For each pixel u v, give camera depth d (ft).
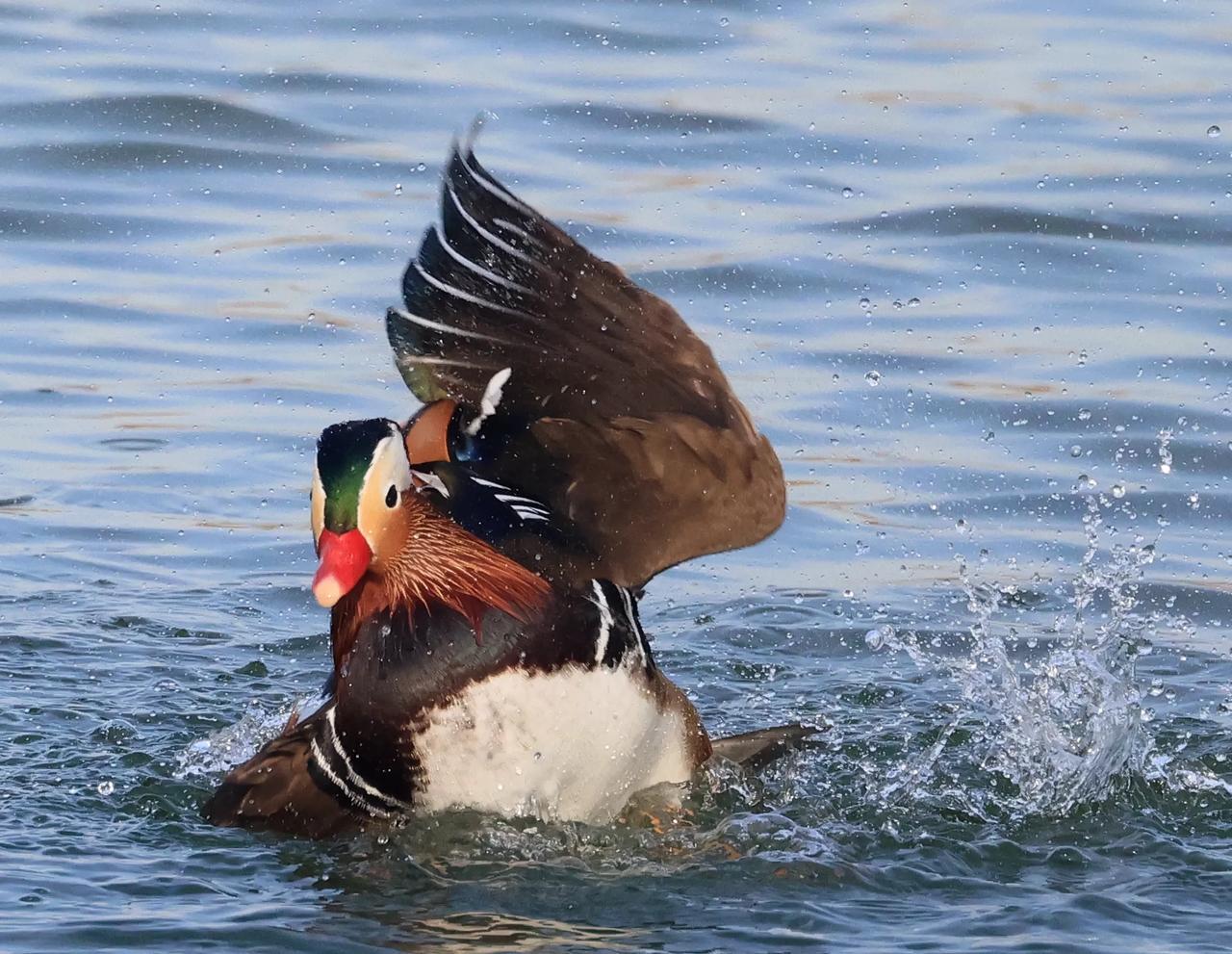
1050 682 37.32
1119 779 35.04
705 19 80.07
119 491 49.47
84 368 55.21
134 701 38.70
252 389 54.24
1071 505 49.21
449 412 32.78
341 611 31.32
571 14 79.77
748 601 45.73
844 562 47.32
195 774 34.73
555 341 33.76
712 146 68.03
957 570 46.68
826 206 64.34
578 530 31.83
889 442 51.90
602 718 30.50
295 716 33.42
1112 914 28.73
